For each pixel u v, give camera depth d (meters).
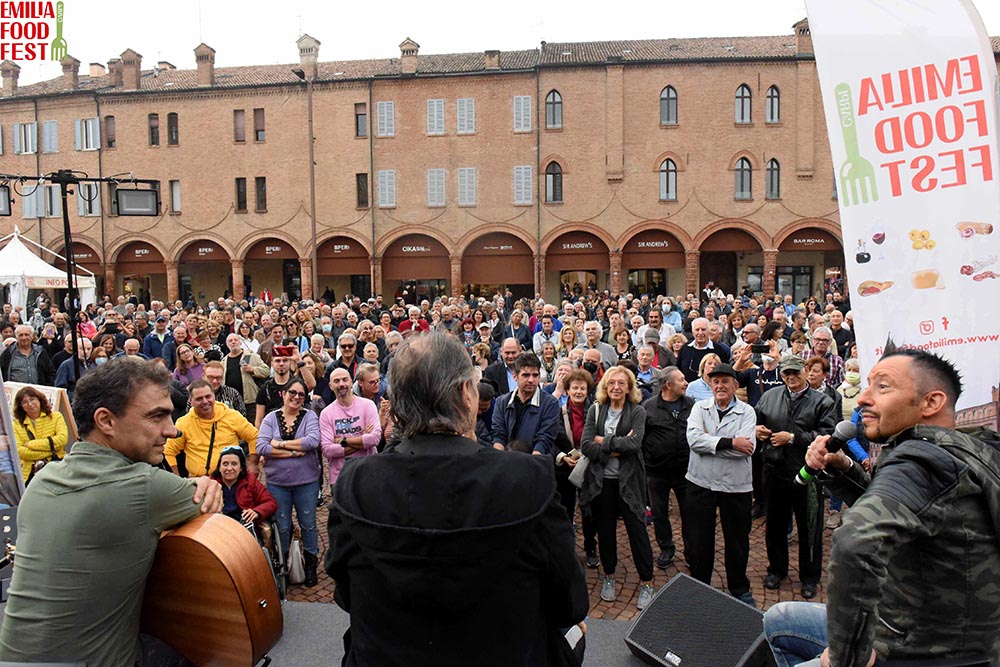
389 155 34.22
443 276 34.84
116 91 35.59
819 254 35.53
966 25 3.31
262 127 35.22
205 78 35.72
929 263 3.43
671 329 13.08
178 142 35.56
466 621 1.71
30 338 9.94
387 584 1.74
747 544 5.43
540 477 1.80
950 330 3.39
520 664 1.75
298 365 8.02
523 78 33.34
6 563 3.38
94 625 2.09
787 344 9.81
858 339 3.60
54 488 2.14
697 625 4.21
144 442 2.27
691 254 32.94
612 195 33.09
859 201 3.58
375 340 12.03
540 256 33.72
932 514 1.93
